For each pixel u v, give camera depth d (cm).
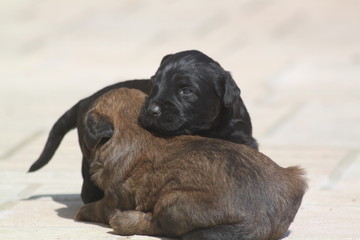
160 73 976
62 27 2648
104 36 2517
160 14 2814
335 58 2205
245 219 845
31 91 1908
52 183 1212
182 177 875
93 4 2989
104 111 940
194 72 972
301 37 2467
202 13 2822
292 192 878
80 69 2125
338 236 940
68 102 1792
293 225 984
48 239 919
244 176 862
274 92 1878
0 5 2959
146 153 911
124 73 2055
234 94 984
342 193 1157
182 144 912
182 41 2423
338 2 2947
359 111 1700
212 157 879
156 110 924
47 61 2228
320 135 1520
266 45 2373
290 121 1625
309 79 2000
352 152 1407
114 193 927
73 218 1015
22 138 1514
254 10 2853
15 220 1008
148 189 901
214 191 852
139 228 907
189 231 861
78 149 1430
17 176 1253
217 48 2336
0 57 2283
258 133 1537
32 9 2906
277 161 1346
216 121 1005
